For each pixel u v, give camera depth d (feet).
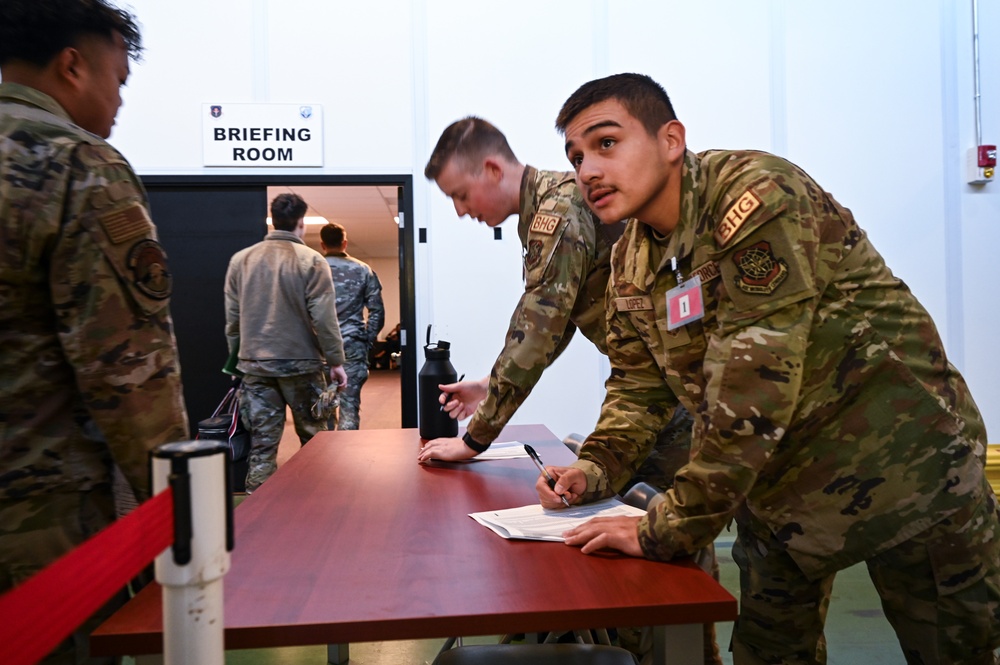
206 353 14.20
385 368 52.85
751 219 3.19
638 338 4.37
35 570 3.25
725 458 3.09
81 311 3.25
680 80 13.92
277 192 26.81
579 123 3.60
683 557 3.20
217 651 1.98
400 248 14.05
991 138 14.15
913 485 3.52
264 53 13.58
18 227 3.13
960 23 14.12
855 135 14.10
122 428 3.35
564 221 5.02
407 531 3.65
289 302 11.73
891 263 14.14
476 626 2.61
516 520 3.79
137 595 2.84
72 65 3.59
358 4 13.70
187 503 1.90
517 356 4.98
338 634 2.54
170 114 13.56
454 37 13.75
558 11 13.83
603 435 4.37
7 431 3.22
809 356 3.47
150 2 13.43
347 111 13.73
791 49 13.99
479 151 5.65
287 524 3.77
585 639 5.08
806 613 4.21
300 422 12.26
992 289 14.20
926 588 3.72
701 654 2.80
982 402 14.19
